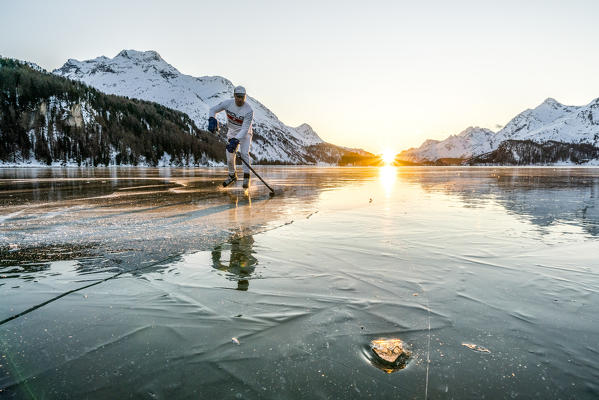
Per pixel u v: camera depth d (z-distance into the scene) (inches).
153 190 263.0
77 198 203.0
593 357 39.4
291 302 53.9
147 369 37.0
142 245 89.5
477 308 52.3
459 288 60.6
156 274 66.5
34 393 32.8
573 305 53.7
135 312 50.1
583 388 34.1
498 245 92.4
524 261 77.5
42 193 235.9
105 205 170.7
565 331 45.4
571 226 121.3
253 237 99.9
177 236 100.3
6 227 112.5
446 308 52.3
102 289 58.6
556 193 264.8
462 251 86.0
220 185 324.5
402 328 45.9
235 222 124.1
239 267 71.2
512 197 229.3
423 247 89.6
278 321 47.8
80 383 34.6
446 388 34.1
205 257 78.6
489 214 148.8
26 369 36.5
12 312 49.6
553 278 66.2
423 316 49.5
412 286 61.4
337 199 206.7
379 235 103.8
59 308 51.2
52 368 36.9
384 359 38.7
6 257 77.6
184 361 38.5
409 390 33.9
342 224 121.6
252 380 35.4
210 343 42.1
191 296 56.0
